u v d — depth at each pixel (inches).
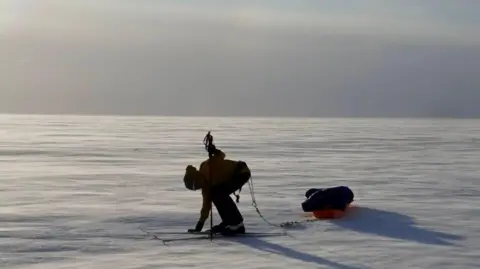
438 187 532.1
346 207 386.0
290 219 374.3
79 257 273.6
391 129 2134.6
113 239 311.3
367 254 279.1
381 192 496.7
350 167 733.3
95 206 415.5
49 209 399.9
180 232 331.9
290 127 2292.1
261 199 457.1
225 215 326.0
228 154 949.2
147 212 390.3
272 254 280.1
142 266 257.4
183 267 255.4
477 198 462.0
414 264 261.7
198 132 1797.5
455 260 268.7
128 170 685.3
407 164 784.3
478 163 805.2
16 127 2126.0
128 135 1590.8
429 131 1963.6
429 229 337.7
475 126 2600.9
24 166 729.6
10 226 341.1
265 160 837.2
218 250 288.0
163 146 1143.0
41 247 291.1
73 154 928.9
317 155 941.2
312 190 408.2
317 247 294.4
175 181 576.1
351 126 2458.2
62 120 3289.9
